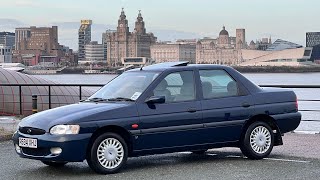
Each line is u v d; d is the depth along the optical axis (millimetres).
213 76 9836
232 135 9758
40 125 8547
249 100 9945
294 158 10141
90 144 8586
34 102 16578
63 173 8914
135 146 8891
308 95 52875
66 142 8312
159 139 9047
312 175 8523
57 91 34688
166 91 9289
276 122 10164
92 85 19000
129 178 8414
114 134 8734
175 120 9172
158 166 9492
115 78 10148
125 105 8898
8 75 32625
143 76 9609
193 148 9430
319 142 12242
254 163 9664
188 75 9586
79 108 8938
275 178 8305
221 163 9727
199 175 8609
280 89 10461
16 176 8703
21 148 8781
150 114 8984
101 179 8352
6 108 30641
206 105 9508
